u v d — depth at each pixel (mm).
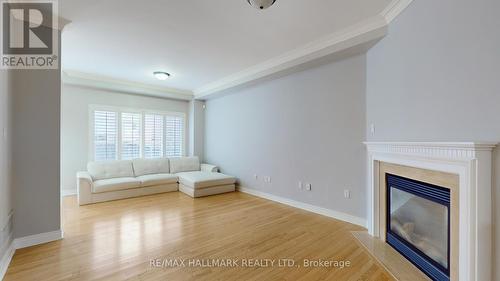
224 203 4309
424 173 2047
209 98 6305
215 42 3256
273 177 4535
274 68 3971
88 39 3156
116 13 2512
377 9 2455
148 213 3682
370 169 2846
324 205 3639
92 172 4750
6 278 1916
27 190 2467
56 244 2537
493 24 1482
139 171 5355
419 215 2170
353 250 2457
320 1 2293
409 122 2250
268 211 3822
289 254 2363
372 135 2936
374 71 2885
